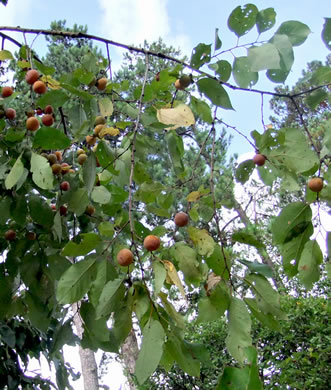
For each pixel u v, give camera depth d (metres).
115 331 1.31
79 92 1.71
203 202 1.59
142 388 4.46
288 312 4.12
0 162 1.91
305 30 1.47
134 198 1.61
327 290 4.81
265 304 1.34
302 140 1.45
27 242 1.91
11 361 2.85
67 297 1.31
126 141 2.04
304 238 1.45
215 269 1.38
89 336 1.58
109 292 1.29
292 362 3.78
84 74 1.83
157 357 1.12
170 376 4.41
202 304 1.35
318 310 4.05
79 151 2.14
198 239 1.36
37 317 1.83
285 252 1.47
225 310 1.34
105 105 1.69
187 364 1.35
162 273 1.23
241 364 1.20
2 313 1.87
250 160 1.64
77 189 1.82
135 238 1.37
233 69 1.51
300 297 4.31
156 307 1.30
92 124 1.67
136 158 1.97
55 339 1.58
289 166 1.46
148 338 1.15
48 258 1.90
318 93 1.57
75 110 1.88
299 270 1.41
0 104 1.90
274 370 3.94
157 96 1.95
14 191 1.90
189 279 1.37
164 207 1.70
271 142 1.48
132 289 1.29
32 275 1.87
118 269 1.57
